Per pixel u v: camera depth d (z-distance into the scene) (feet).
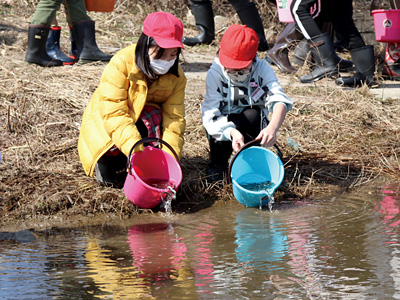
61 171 13.21
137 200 11.53
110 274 8.46
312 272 8.43
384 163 14.66
